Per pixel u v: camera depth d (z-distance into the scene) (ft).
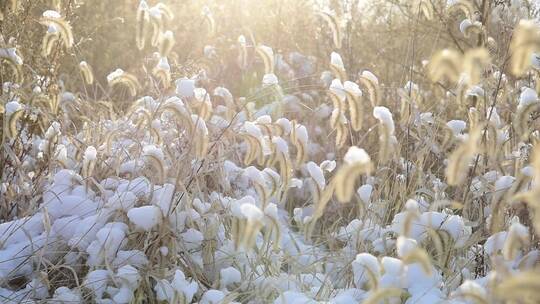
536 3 16.96
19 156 13.75
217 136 12.73
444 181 13.61
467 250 11.94
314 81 20.86
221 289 11.09
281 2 22.79
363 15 22.72
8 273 11.20
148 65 18.67
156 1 22.59
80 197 12.32
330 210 15.38
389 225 12.51
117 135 13.69
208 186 14.35
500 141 11.71
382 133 8.90
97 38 21.15
